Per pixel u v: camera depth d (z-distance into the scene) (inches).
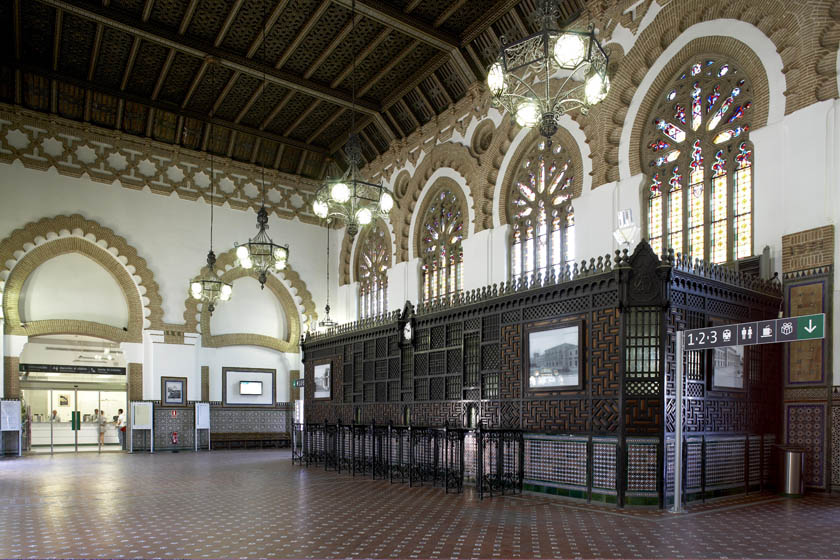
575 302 383.6
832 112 384.2
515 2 612.1
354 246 957.8
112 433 981.2
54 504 355.9
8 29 665.6
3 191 741.9
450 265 749.3
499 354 443.5
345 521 296.4
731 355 377.4
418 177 808.3
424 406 523.2
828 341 374.3
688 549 233.8
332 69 757.3
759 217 419.8
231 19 648.4
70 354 906.7
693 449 347.9
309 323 960.9
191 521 298.7
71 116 797.9
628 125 524.4
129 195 832.9
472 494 393.1
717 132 460.4
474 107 721.0
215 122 864.3
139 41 685.3
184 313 861.2
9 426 728.3
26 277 757.9
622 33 539.5
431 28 661.9
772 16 427.2
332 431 574.2
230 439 877.8
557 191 604.7
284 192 965.8
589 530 271.4
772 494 374.3
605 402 355.9
